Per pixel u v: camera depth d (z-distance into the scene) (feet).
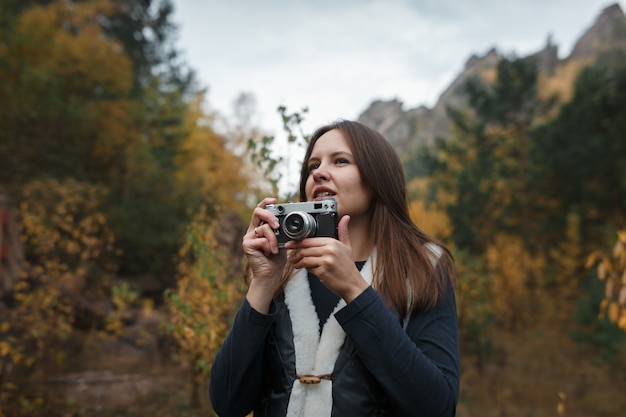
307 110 9.78
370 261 4.24
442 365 3.73
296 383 3.78
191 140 66.13
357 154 4.39
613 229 48.49
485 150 63.57
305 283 4.17
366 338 3.47
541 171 60.13
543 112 66.85
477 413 19.38
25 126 40.06
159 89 71.20
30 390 16.69
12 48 44.50
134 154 50.78
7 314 19.49
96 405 16.58
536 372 25.67
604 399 21.70
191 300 12.33
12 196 32.55
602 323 29.48
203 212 14.65
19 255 23.61
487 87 67.05
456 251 24.67
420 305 3.92
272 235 3.89
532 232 58.39
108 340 23.65
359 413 3.60
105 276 27.94
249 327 3.87
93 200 32.30
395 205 4.44
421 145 63.98
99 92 54.13
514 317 36.29
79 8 54.34
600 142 57.52
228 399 3.96
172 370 21.02
